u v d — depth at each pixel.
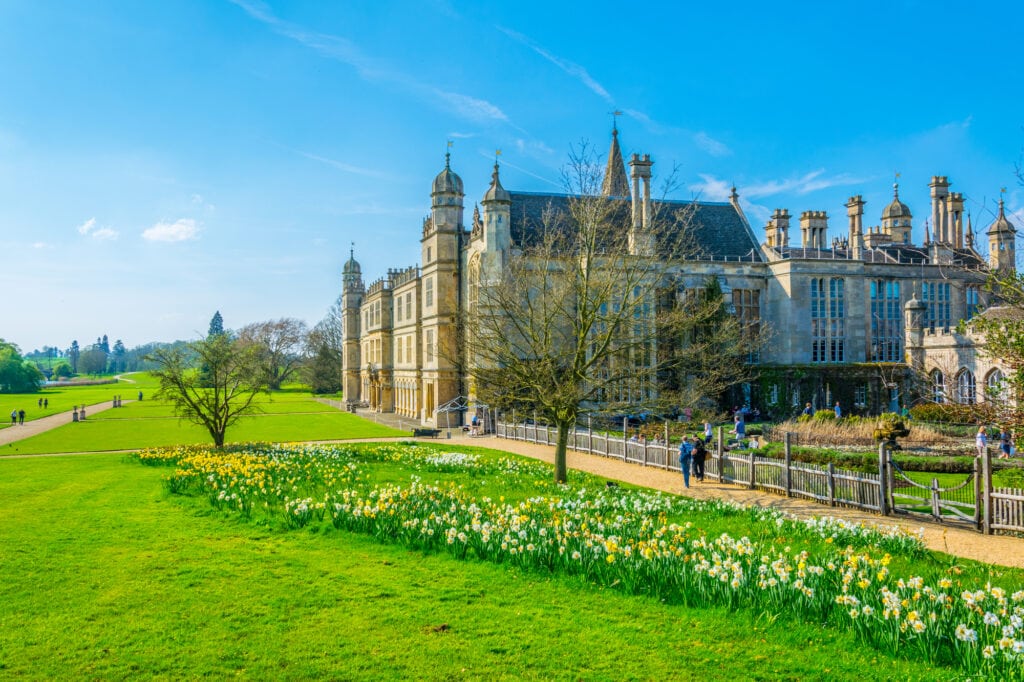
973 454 34.81
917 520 21.62
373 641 10.92
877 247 74.88
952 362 53.12
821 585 11.85
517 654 10.44
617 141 77.38
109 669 9.99
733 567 12.13
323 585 13.43
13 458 37.19
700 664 10.07
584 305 28.66
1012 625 9.70
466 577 13.97
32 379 147.25
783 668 9.90
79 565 14.67
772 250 67.81
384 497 17.34
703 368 34.44
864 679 9.53
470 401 59.41
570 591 13.14
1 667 10.02
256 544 16.41
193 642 10.88
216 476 23.05
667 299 47.34
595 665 10.09
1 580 13.69
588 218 30.00
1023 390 17.09
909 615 10.07
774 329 66.75
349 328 106.19
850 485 23.80
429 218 67.25
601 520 17.52
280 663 10.21
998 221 55.19
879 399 62.72
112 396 124.50
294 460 30.92
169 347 39.81
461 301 64.12
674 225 41.53
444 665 10.10
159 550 15.88
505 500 22.38
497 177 57.00
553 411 28.58
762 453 33.97
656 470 33.78
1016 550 17.77
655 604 12.41
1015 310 18.16
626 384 30.91
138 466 32.25
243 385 41.44
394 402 84.50
